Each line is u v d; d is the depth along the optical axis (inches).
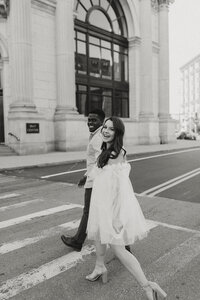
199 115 4234.7
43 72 777.6
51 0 783.1
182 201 280.1
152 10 1184.2
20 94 702.5
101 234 115.0
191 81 4746.6
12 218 231.5
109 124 120.9
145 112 1115.9
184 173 440.8
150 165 536.7
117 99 1065.5
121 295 124.0
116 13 1063.6
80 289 129.2
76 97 904.3
